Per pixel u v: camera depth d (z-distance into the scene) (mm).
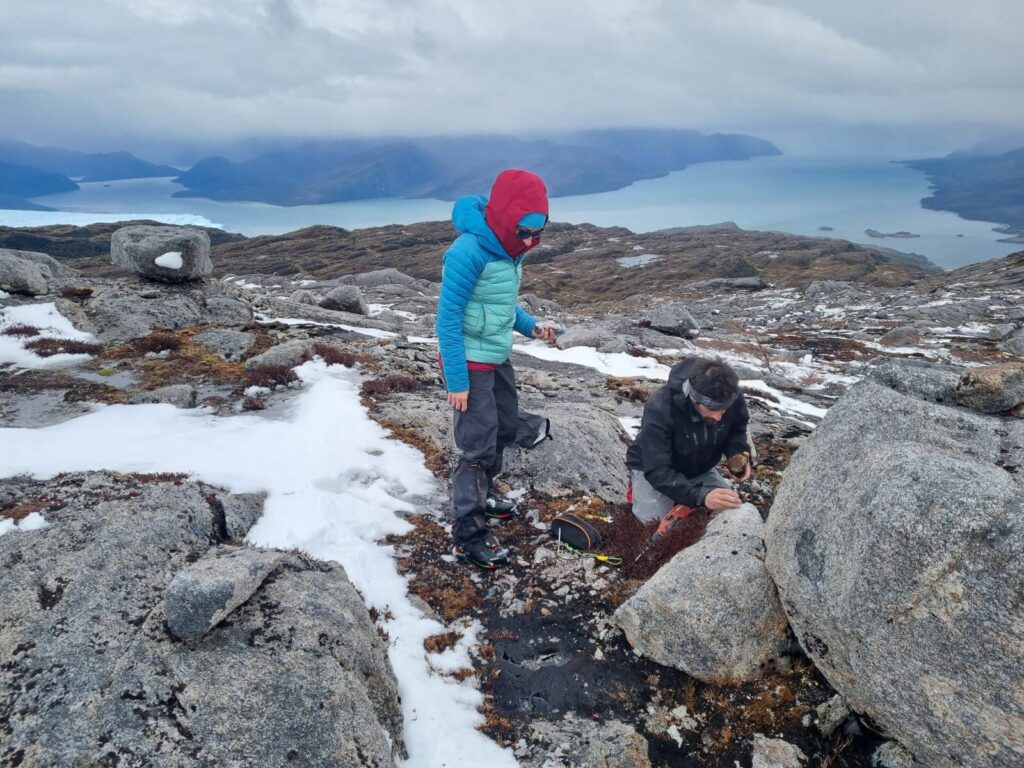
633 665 4984
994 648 3180
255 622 4102
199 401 9344
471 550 6031
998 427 4656
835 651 4105
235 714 3539
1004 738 3207
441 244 165250
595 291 112500
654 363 17969
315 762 3479
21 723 3391
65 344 11414
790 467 5160
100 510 5059
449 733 4418
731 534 5223
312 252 159875
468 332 5598
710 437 5426
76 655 3758
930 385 5672
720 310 43688
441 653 5129
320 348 11609
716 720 4508
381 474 7574
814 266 133000
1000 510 3297
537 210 5023
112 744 3324
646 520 6391
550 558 6238
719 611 4695
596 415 9609
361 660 4238
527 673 4980
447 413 9156
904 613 3521
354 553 6012
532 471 7777
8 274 13484
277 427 8227
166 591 3959
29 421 8406
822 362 23078
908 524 3500
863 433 4641
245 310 15492
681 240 182375
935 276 65000
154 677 3658
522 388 12547
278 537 6008
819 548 4199
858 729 4277
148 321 13156
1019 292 40500
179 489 5762
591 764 4148
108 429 7957
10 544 4523
